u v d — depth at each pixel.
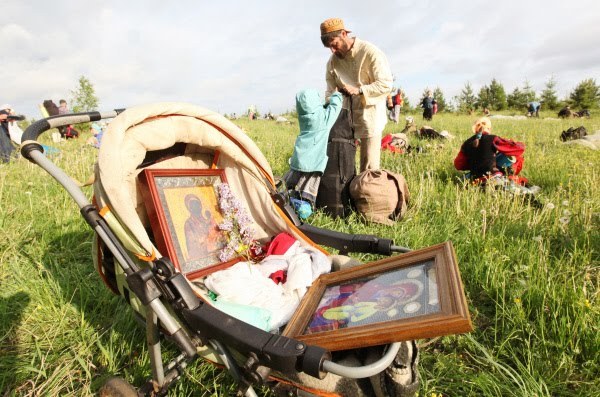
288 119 28.23
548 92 50.66
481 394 2.31
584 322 2.54
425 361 2.61
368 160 5.64
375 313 1.81
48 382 2.39
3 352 2.67
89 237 4.37
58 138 13.56
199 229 2.54
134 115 2.01
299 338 1.83
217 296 2.28
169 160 2.60
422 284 1.89
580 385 2.33
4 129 9.41
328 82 5.79
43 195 5.47
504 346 2.64
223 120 2.51
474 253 3.72
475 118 23.70
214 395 2.25
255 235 2.97
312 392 1.83
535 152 8.23
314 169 4.77
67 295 3.16
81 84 26.59
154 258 1.86
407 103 40.69
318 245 2.84
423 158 7.71
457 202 4.75
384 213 4.71
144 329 2.79
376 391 1.83
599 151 8.66
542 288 2.94
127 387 1.93
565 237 3.88
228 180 2.90
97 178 1.91
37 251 3.91
